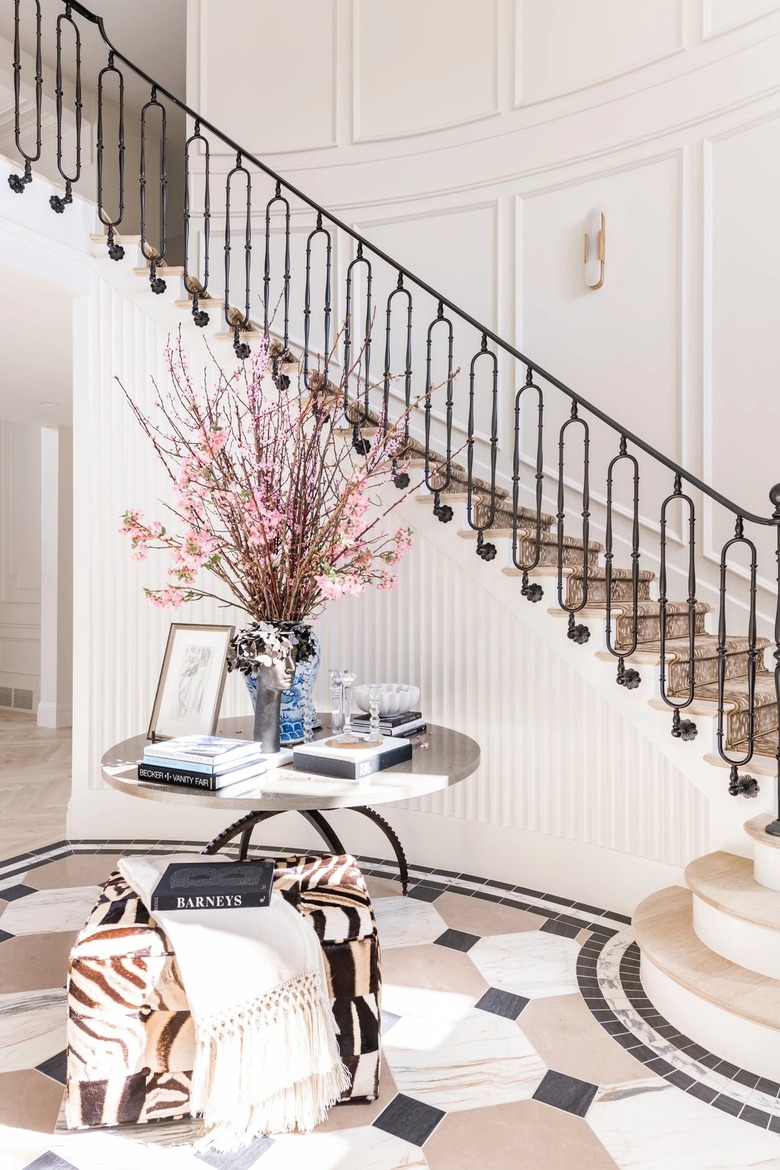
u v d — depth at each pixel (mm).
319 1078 1759
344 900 1921
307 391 3459
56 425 6652
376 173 4992
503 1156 1694
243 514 2441
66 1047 1986
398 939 2691
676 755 2785
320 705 3545
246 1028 1705
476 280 4746
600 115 4402
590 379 4414
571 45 4512
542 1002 2312
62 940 2664
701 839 2746
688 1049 2096
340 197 5062
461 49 4836
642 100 4270
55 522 6656
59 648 6641
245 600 2604
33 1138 1742
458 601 3279
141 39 5988
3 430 7461
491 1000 2320
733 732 2795
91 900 2986
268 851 3498
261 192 5184
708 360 4031
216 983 1708
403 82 4961
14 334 4277
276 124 5176
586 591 2961
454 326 4789
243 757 2281
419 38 4934
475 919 2852
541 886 3109
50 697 6664
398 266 3316
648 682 2842
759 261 3895
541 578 3090
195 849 3531
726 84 3996
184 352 3650
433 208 4855
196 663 2787
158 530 2496
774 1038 1963
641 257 4273
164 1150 1711
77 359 3717
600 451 4383
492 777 3223
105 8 5617
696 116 4086
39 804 4301
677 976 2152
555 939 2705
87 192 6453
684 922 2492
